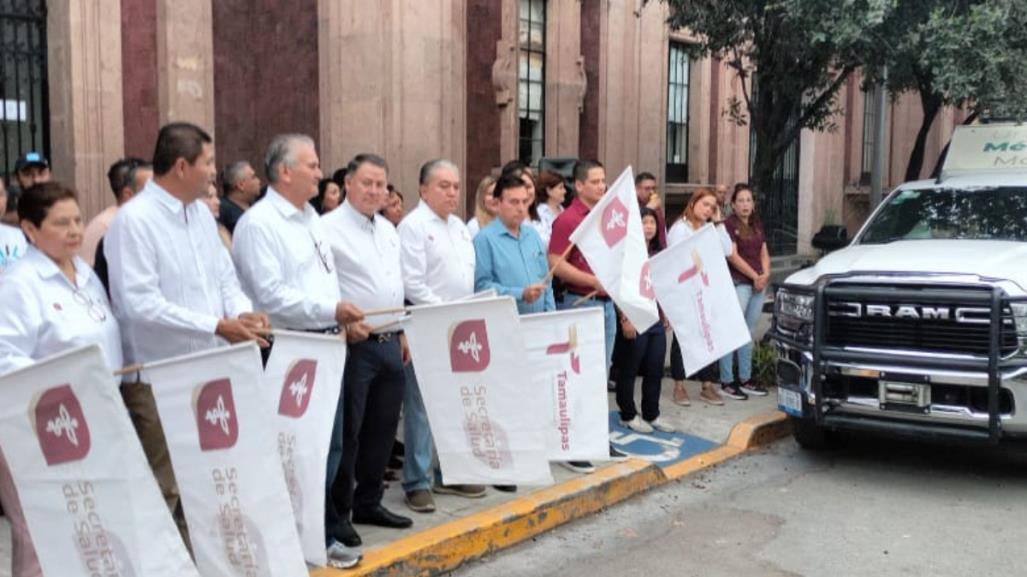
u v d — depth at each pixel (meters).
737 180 16.92
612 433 7.81
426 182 5.80
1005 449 7.88
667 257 7.08
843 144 20.00
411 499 5.86
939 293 6.63
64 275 4.11
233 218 6.54
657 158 14.77
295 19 10.37
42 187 4.03
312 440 4.48
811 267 7.82
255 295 4.82
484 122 11.96
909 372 6.68
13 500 3.88
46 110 9.07
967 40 8.30
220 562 4.04
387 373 5.31
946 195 8.48
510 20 12.02
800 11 8.70
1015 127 8.94
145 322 4.30
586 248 6.01
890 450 7.91
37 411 3.62
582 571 5.46
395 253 5.41
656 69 14.56
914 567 5.51
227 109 10.41
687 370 7.14
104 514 3.66
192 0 9.55
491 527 5.67
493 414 5.15
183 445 3.99
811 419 7.34
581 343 5.79
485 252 6.25
